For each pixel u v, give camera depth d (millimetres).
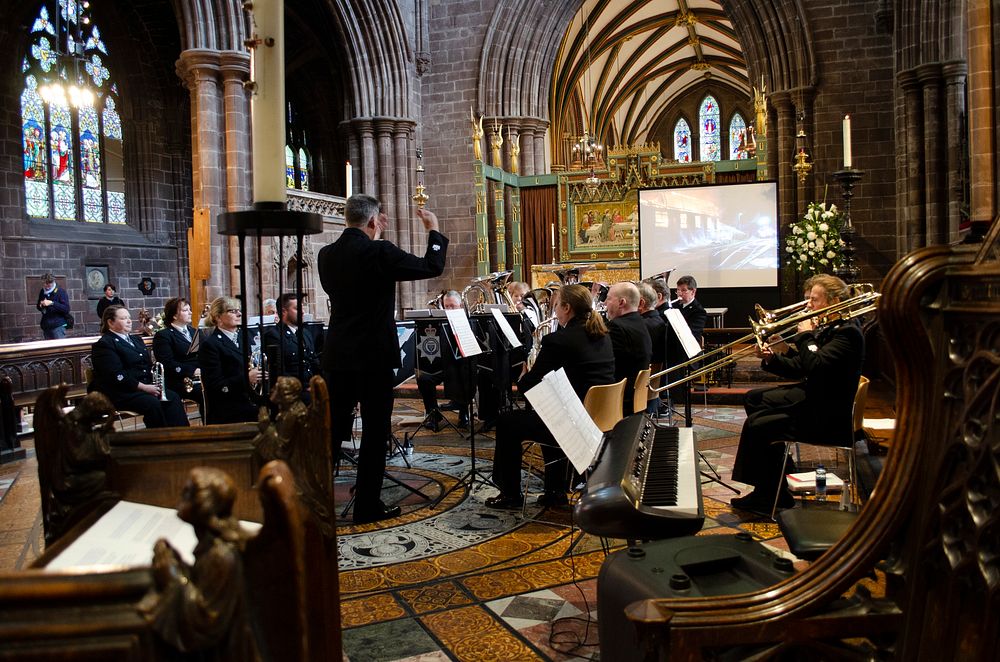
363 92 18672
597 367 5500
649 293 8312
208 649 1139
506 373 8008
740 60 33969
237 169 13820
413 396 13094
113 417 2383
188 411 11242
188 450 2322
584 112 34062
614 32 29719
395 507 5852
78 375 10422
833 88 16734
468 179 19781
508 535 5289
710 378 11953
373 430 5676
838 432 5148
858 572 1786
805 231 14141
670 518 2785
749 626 1775
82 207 19000
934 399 1741
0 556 5086
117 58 19812
